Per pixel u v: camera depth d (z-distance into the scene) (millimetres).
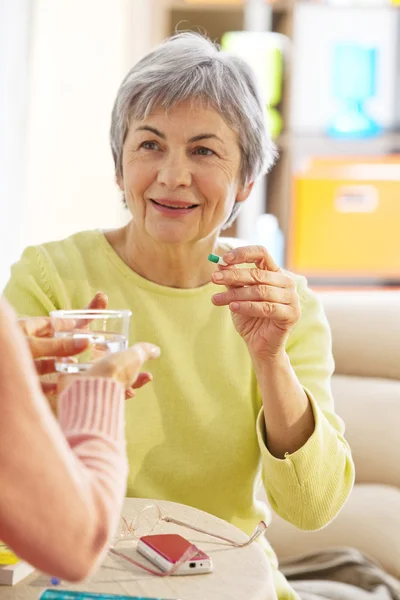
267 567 1202
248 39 4219
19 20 3789
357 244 4238
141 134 1620
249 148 1679
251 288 1443
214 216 1655
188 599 1096
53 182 4055
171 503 1439
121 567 1181
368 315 2459
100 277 1732
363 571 2068
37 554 797
